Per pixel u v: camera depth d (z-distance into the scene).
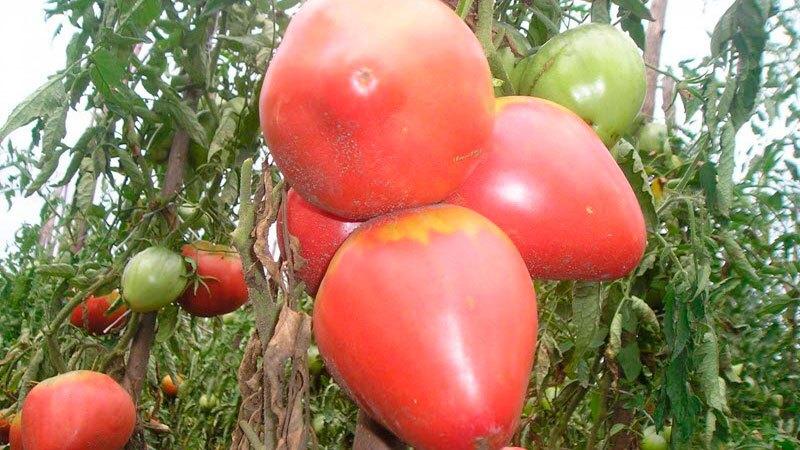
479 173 0.30
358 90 0.24
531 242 0.30
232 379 1.31
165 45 0.65
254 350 0.35
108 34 0.54
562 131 0.31
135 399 0.68
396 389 0.25
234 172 0.69
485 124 0.27
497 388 0.24
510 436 0.25
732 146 0.43
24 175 0.78
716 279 0.74
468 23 0.36
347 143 0.25
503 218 0.29
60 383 0.61
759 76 0.43
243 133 0.62
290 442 0.31
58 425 0.59
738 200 0.78
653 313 0.65
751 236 0.82
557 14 0.51
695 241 0.54
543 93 0.39
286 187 0.33
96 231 0.92
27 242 1.09
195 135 0.68
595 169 0.30
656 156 0.70
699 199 0.56
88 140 0.66
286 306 0.32
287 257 0.33
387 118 0.25
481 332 0.25
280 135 0.26
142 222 0.72
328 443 1.06
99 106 0.67
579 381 0.71
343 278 0.27
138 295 0.66
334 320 0.27
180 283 0.69
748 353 0.88
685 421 0.51
